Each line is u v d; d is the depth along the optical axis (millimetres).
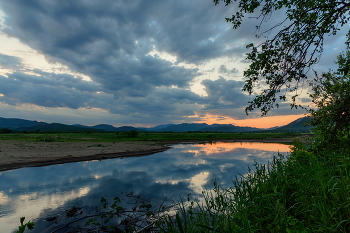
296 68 4828
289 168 5422
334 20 4434
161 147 40406
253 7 4852
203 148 40125
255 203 4105
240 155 25891
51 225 6625
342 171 4109
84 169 17578
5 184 12477
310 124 5766
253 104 5148
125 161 22609
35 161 20484
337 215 2953
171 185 11477
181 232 3340
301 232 2516
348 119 4715
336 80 4941
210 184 11000
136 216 6980
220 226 3469
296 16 4434
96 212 7730
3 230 6426
